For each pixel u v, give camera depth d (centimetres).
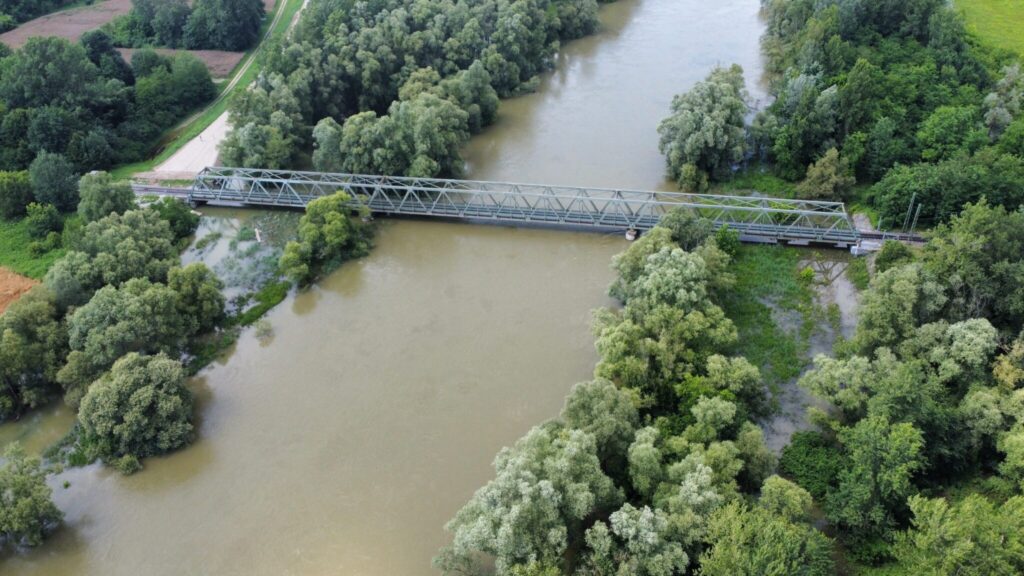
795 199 10750
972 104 11731
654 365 7688
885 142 11031
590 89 15362
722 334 7762
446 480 7319
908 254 9000
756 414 7788
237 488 7394
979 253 7706
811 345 8694
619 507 6166
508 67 15050
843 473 6353
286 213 11888
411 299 9875
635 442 6412
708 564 5256
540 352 8819
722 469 6203
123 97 13988
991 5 16125
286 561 6669
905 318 7450
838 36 12800
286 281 10281
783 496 5869
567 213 10950
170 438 7738
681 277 8044
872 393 6944
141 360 7975
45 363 8400
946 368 6956
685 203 10312
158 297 8562
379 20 14775
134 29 17975
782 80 13350
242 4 17450
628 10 19288
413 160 11856
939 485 6619
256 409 8294
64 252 10775
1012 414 6400
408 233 11294
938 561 5253
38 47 12925
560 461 5934
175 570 6669
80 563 6800
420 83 13625
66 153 12650
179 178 12638
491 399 8206
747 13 18712
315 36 14300
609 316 8156
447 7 15200
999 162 9731
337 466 7550
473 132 13925
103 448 7656
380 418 8062
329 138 12119
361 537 6831
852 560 6094
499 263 10488
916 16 13700
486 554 6462
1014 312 7450
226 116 14688
